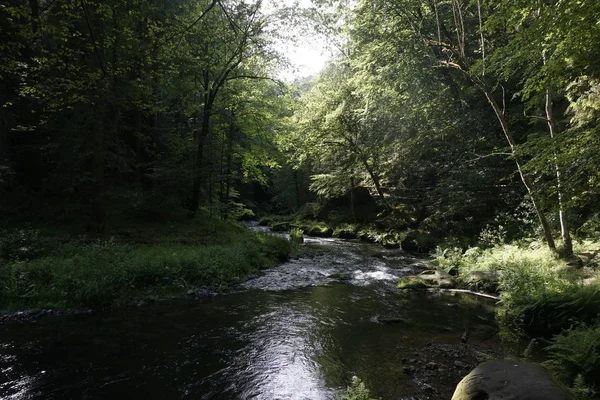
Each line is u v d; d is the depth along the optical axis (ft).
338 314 31.19
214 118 75.51
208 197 82.99
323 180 103.19
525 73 31.99
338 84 94.17
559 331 25.32
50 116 53.83
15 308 30.25
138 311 31.42
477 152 60.95
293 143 92.58
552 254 38.91
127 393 18.67
